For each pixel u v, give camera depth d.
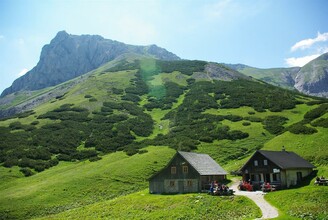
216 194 51.53
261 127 104.19
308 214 36.06
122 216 47.62
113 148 96.81
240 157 85.50
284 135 89.56
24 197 62.22
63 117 119.81
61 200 61.84
